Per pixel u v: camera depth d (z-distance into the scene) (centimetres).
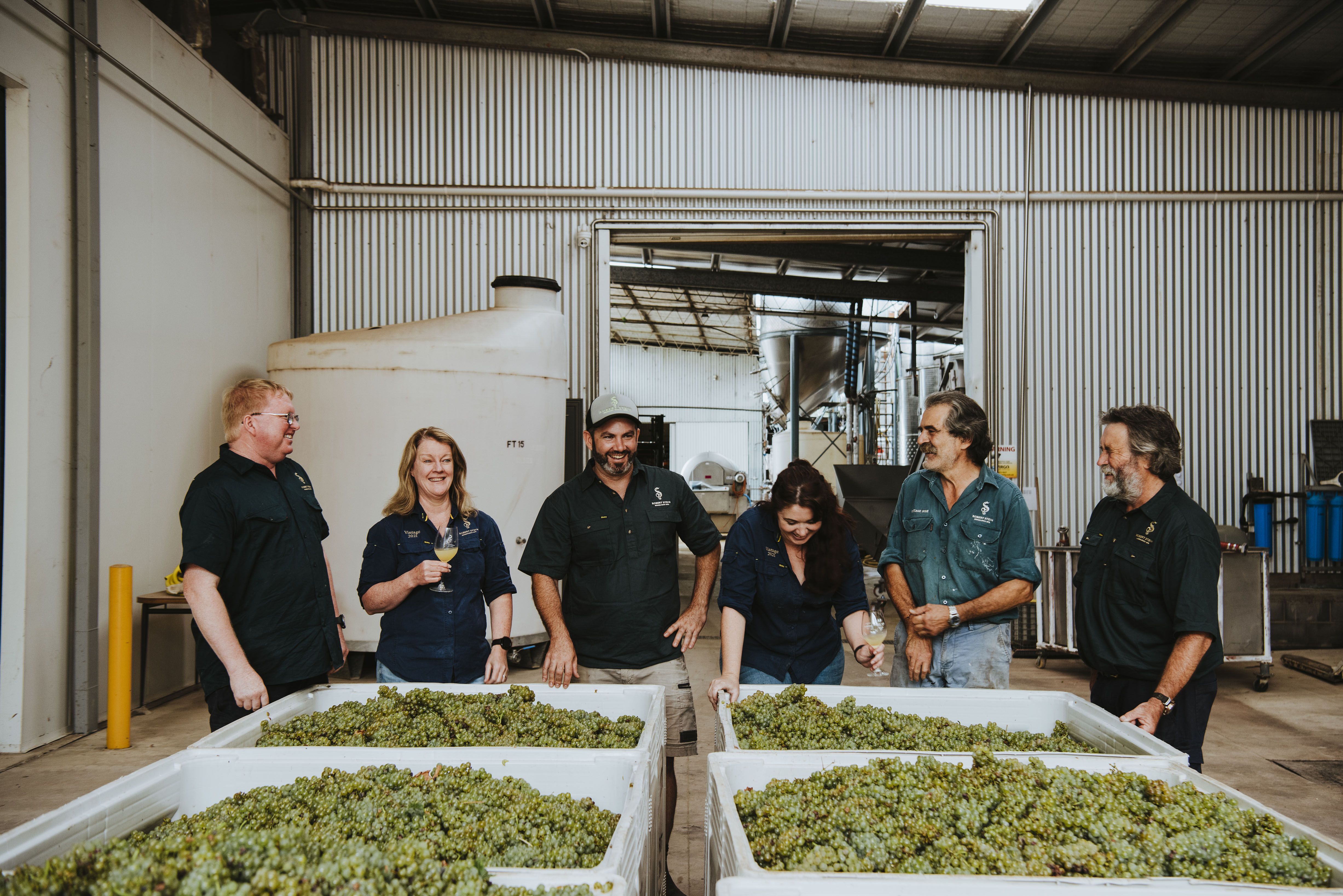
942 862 142
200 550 229
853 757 186
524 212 715
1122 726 206
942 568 268
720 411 2453
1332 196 739
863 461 1486
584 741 210
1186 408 742
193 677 548
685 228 721
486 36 696
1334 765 413
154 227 505
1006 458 728
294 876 117
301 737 210
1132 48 689
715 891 154
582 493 283
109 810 159
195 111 554
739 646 261
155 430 506
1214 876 137
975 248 730
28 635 407
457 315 621
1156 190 736
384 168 705
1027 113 728
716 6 664
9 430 403
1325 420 745
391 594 266
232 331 602
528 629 591
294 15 674
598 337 717
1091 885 126
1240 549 551
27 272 406
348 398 564
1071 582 601
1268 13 639
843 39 704
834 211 725
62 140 430
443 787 173
